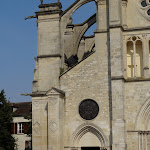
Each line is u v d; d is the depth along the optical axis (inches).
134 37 1552.7
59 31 1631.4
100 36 1571.1
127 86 1505.9
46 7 1659.7
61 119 1510.8
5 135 2352.4
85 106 1536.7
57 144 1461.6
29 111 2992.1
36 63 1699.1
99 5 1596.9
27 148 2837.1
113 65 1487.5
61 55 1630.2
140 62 1566.2
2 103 2418.8
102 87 1528.1
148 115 1477.6
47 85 1593.3
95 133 1512.1
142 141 1456.7
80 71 1569.9
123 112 1446.9
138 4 1585.9
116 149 1418.6
